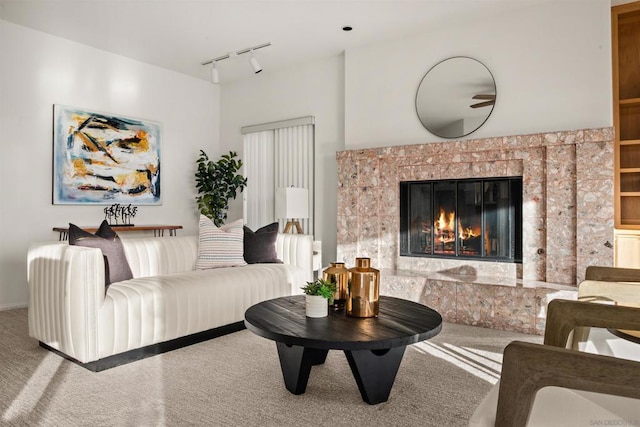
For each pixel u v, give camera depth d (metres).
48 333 2.86
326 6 3.94
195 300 3.12
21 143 4.43
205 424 1.97
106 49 5.04
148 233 5.56
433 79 4.41
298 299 2.75
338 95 5.24
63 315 2.67
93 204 4.97
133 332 2.77
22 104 4.43
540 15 3.87
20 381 2.46
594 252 3.52
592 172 3.53
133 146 5.36
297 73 5.59
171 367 2.70
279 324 2.17
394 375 2.23
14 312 4.20
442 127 4.34
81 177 4.86
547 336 1.57
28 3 3.91
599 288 1.98
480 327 3.60
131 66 5.36
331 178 5.28
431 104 4.41
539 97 3.86
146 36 4.67
